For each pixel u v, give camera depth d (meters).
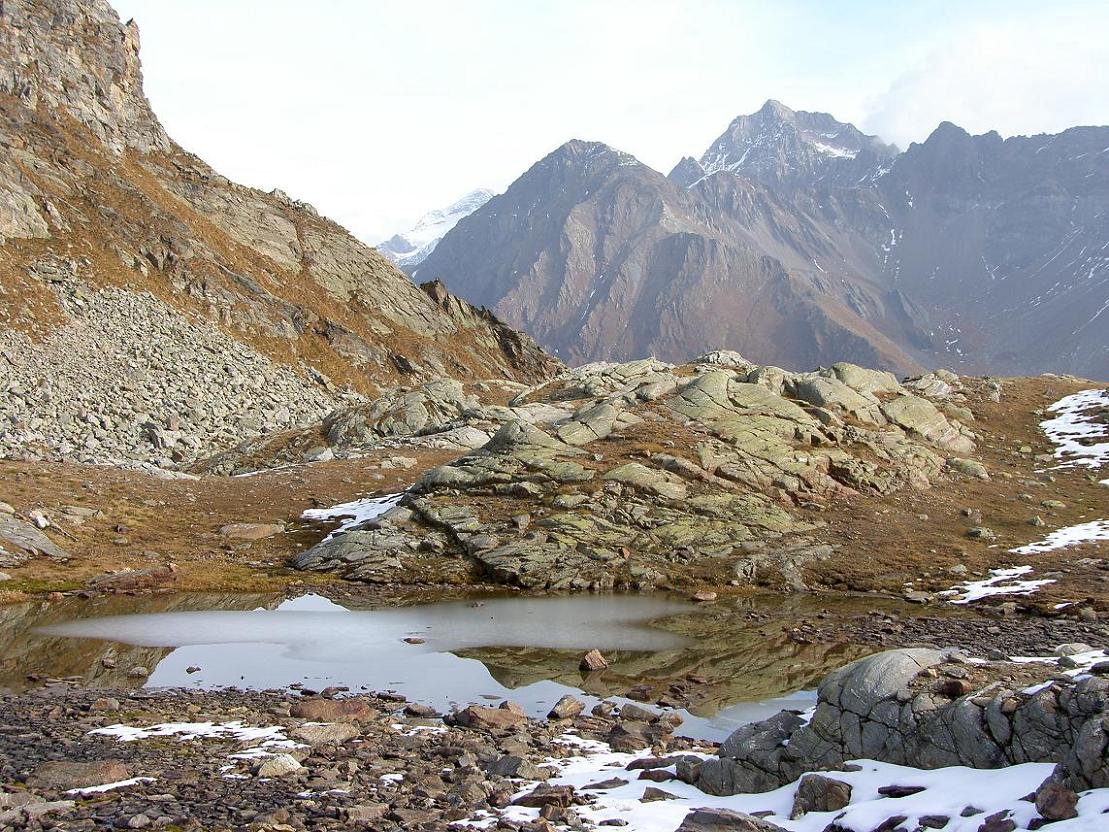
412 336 143.38
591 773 16.34
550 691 24.27
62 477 57.25
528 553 43.25
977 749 13.20
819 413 59.38
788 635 31.09
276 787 14.70
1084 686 12.69
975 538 46.03
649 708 22.16
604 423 56.41
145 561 44.47
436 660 28.00
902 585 39.53
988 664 15.49
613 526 45.69
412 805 13.93
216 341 106.25
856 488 52.66
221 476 66.38
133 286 106.81
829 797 13.12
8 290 91.06
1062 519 49.34
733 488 49.66
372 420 82.81
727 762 15.23
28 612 35.22
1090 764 11.39
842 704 14.92
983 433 69.06
